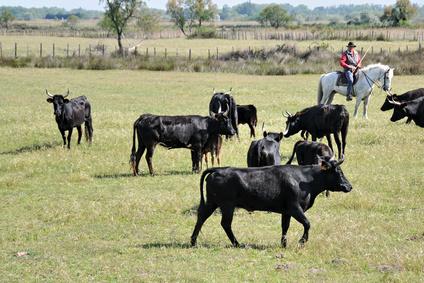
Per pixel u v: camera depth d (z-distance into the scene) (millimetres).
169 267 10336
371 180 16297
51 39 97500
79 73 48344
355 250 11031
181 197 15086
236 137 22484
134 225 13125
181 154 20406
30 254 11398
